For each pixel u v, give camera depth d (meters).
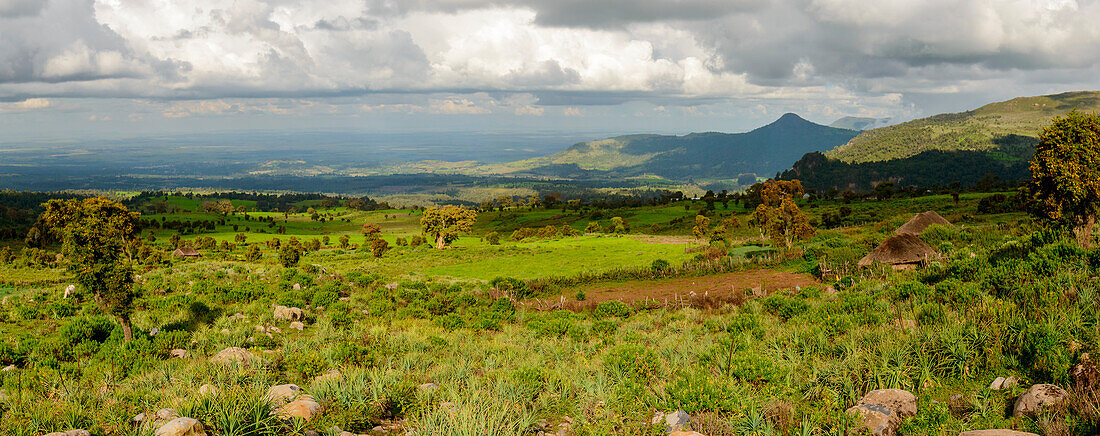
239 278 48.00
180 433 6.97
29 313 26.84
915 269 34.78
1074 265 17.23
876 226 71.50
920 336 11.44
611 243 102.88
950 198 149.00
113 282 19.28
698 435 7.55
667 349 15.20
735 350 12.52
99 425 8.37
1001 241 39.59
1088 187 26.48
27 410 8.98
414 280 56.09
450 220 111.94
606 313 31.64
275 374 12.25
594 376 11.93
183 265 64.38
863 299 20.70
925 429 7.49
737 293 37.19
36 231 118.25
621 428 7.99
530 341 21.45
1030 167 29.16
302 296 35.31
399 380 11.43
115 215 73.94
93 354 17.70
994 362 9.76
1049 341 9.19
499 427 7.98
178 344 18.61
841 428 7.52
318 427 8.18
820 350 12.89
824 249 52.12
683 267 51.75
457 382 11.64
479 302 36.91
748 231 97.50
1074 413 7.00
